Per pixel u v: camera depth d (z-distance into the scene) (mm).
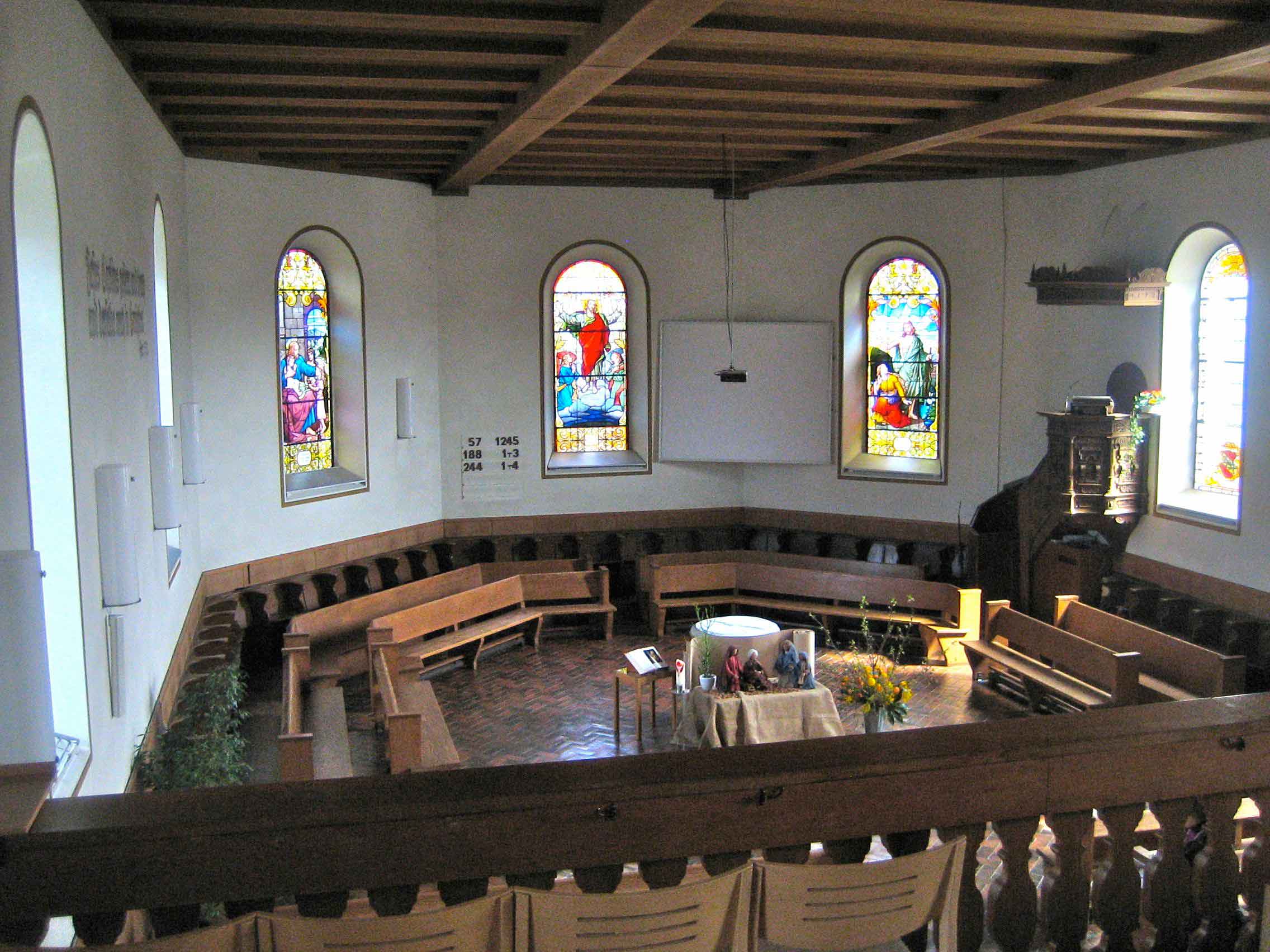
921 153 14156
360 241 15031
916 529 16422
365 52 8625
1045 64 9477
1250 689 11531
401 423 15469
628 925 2855
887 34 8180
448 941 2770
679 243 16922
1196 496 13422
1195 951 3469
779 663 10703
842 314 16672
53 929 4586
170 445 8398
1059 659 11680
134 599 6270
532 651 14414
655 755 3166
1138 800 3320
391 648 10992
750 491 17484
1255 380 12070
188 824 2717
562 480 17016
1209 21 7723
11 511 4930
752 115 11086
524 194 16453
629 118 11797
